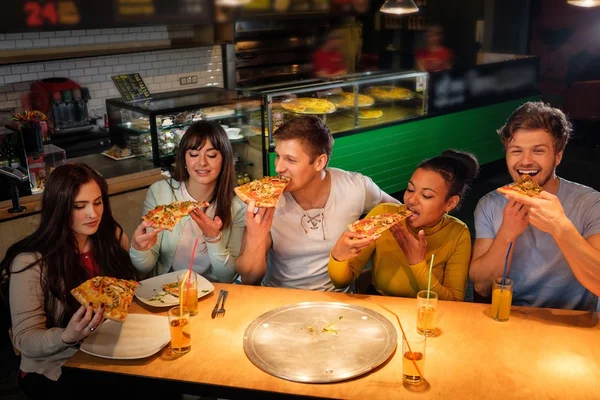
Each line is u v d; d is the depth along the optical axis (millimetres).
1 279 2531
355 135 5594
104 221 2590
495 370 1958
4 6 4613
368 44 7789
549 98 10383
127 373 1980
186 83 5973
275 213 2799
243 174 5227
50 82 5164
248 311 2367
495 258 2479
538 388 1867
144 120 4551
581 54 9891
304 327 2225
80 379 2037
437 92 6211
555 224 2174
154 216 2533
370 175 5844
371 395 1846
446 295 2553
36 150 4203
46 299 2391
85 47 5273
